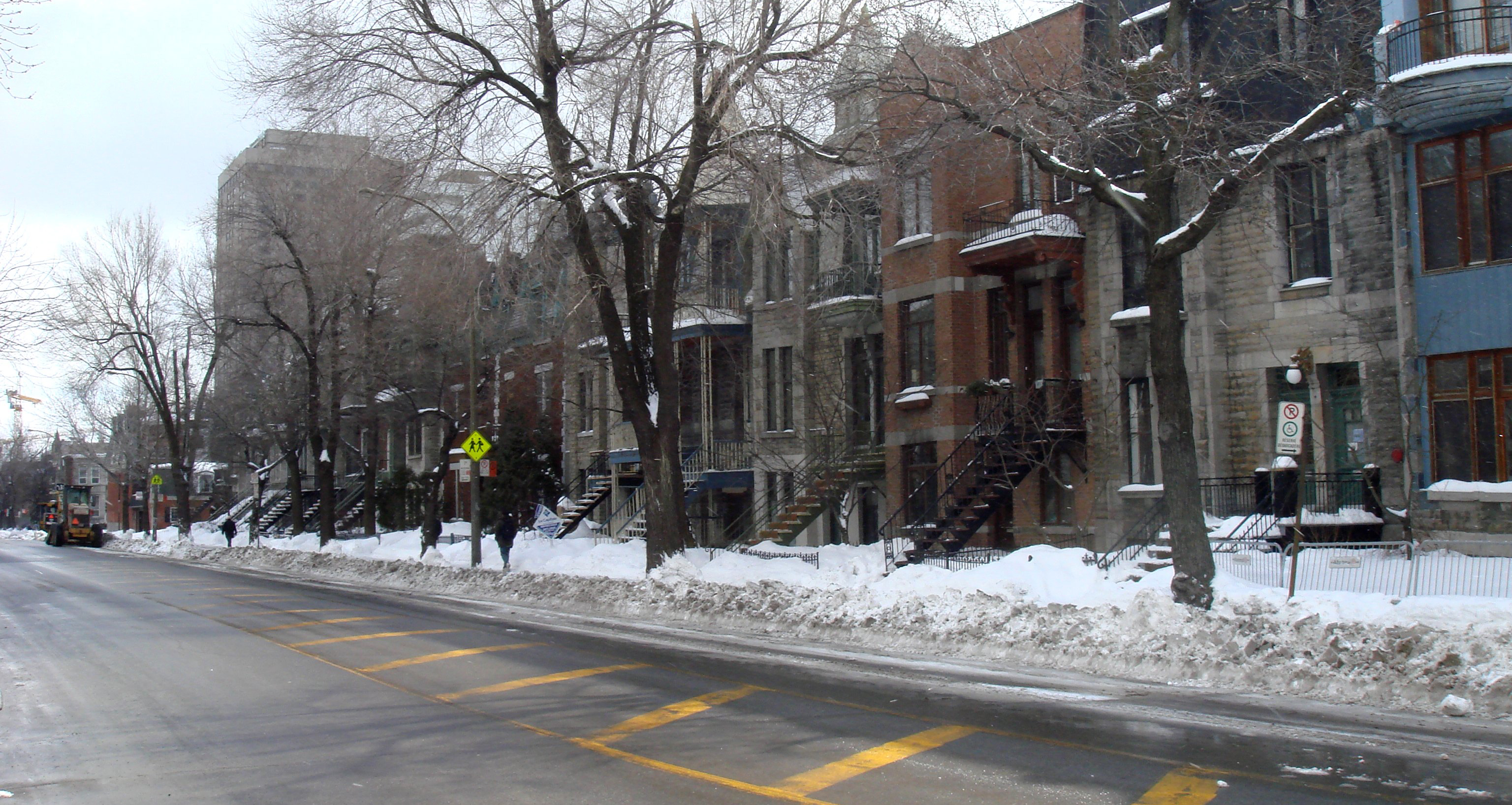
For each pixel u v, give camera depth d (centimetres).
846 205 1906
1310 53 1686
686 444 3312
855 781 763
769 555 2248
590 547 2766
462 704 1093
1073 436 2158
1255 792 721
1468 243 1627
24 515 11769
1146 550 1759
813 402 2631
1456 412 1639
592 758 848
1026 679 1211
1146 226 1404
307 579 3162
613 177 1850
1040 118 1630
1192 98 1474
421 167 1869
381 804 733
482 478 3878
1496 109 1578
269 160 3506
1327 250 1841
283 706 1103
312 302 3484
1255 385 1903
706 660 1381
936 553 2033
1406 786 732
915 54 1691
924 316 2469
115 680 1273
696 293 2558
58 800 764
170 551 4841
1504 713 960
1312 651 1116
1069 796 714
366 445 4116
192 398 5522
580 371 3366
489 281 1992
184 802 752
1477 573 1359
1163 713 1001
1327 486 1748
